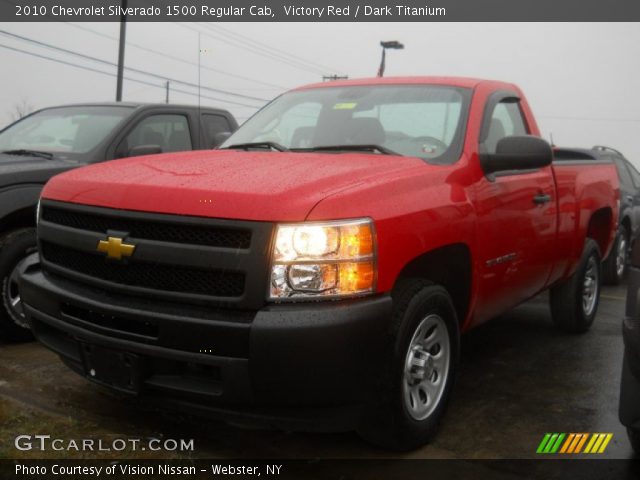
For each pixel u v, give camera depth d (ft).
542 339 18.79
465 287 12.85
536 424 12.75
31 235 15.84
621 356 17.28
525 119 16.55
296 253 9.48
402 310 10.84
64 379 13.96
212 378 9.96
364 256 9.81
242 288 9.55
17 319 15.83
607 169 20.58
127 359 10.19
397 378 10.66
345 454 11.28
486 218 12.91
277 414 9.87
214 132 23.26
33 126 20.66
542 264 15.87
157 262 9.98
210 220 9.72
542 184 15.55
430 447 11.65
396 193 10.80
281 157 12.57
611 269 28.27
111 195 10.68
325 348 9.34
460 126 13.56
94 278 10.70
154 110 20.86
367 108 14.51
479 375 15.56
